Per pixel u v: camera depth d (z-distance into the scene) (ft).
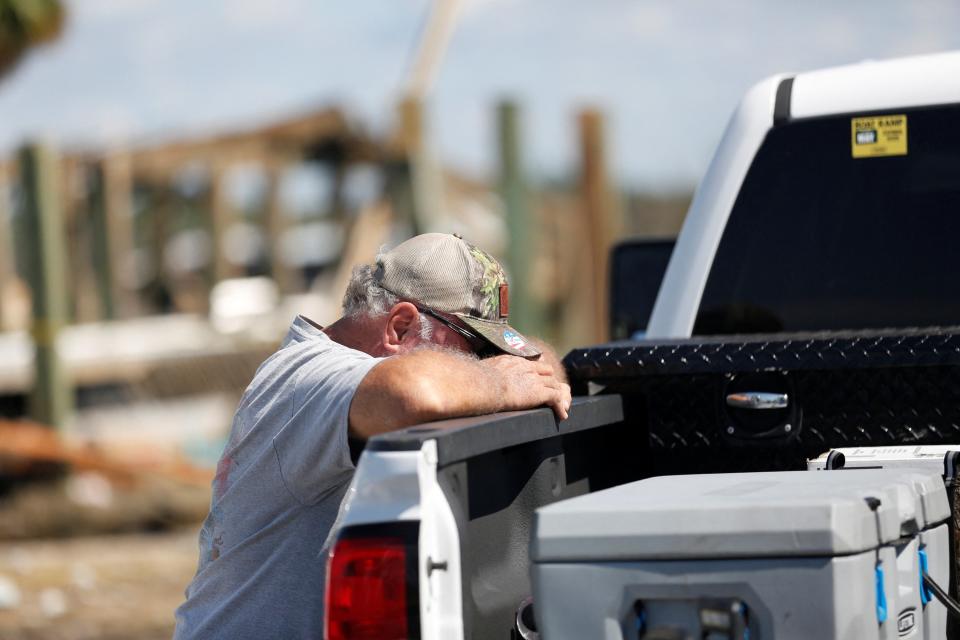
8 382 120.26
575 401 21.04
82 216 144.77
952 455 19.40
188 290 169.58
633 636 15.57
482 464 18.07
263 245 163.32
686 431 22.02
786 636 15.10
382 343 20.93
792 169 27.37
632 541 15.49
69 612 68.33
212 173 159.12
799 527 15.02
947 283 26.37
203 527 21.59
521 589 19.27
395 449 16.21
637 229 167.73
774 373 21.42
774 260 27.12
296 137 150.92
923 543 17.66
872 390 20.97
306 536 20.07
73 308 143.13
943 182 26.71
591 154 121.08
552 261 150.82
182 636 21.04
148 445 117.19
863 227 26.86
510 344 20.98
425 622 16.16
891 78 27.35
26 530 95.14
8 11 112.16
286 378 20.10
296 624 20.01
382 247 21.88
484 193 158.20
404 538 16.07
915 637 17.13
